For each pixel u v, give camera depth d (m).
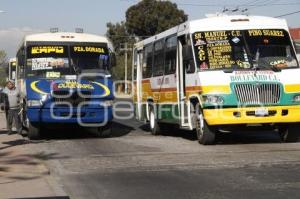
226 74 15.15
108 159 13.46
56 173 11.64
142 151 14.77
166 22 79.94
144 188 9.84
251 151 14.16
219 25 15.93
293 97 15.29
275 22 16.19
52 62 18.20
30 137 18.61
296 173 10.84
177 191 9.48
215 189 9.55
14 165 12.29
